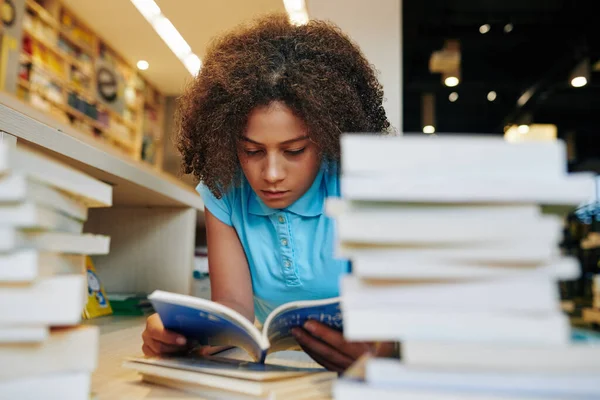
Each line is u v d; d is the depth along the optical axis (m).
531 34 2.51
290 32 1.02
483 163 0.44
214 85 0.99
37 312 0.45
